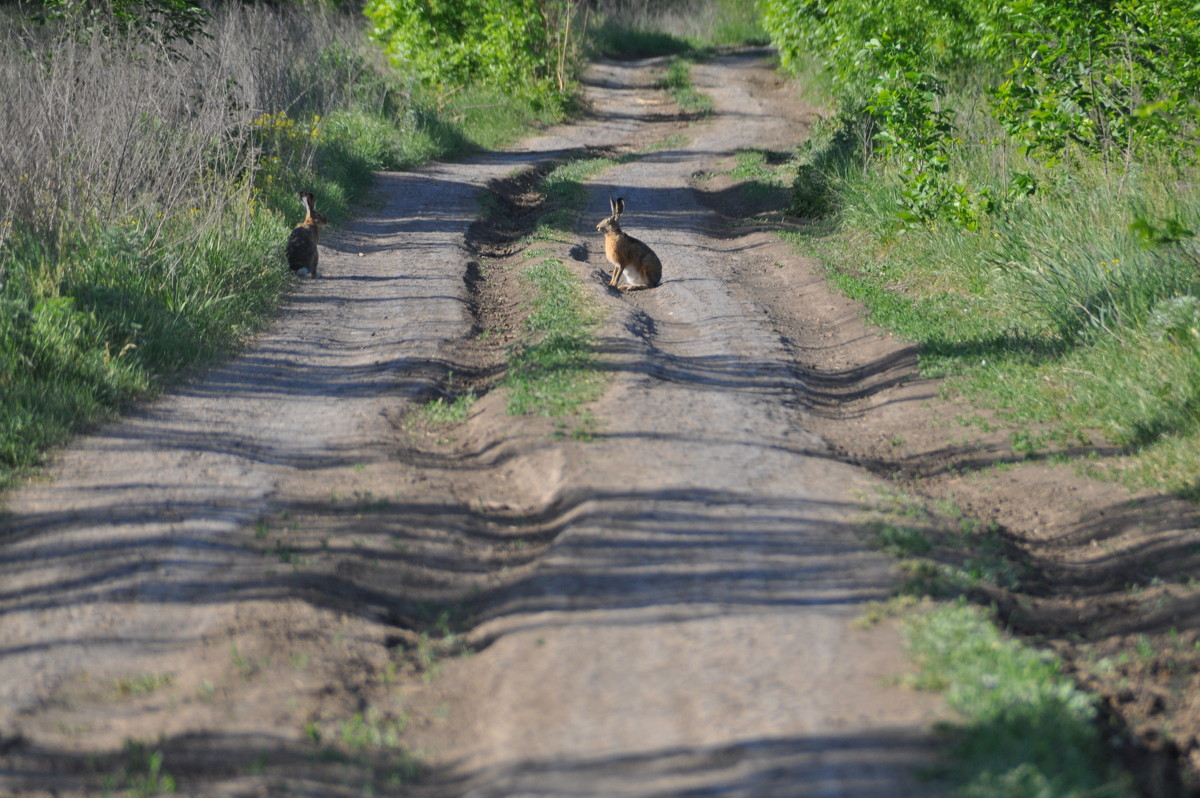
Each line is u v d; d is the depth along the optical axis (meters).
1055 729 9.41
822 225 36.53
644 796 8.66
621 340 22.80
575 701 10.15
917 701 9.88
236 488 15.78
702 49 102.50
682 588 12.44
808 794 8.55
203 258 25.61
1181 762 9.85
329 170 40.28
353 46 63.94
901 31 51.09
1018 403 19.52
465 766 9.63
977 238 28.17
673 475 15.70
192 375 21.20
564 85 68.62
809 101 71.81
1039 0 29.33
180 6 40.72
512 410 18.52
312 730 10.07
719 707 9.91
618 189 44.72
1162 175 25.80
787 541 13.70
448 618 12.65
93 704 10.59
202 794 9.11
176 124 32.19
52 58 31.75
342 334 24.47
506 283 30.20
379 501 15.33
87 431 17.94
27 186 24.48
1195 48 27.22
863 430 19.53
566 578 12.73
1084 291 22.50
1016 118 29.59
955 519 15.12
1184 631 11.95
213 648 11.52
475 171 47.94
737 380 21.23
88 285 22.19
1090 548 14.45
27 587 12.84
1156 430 17.27
